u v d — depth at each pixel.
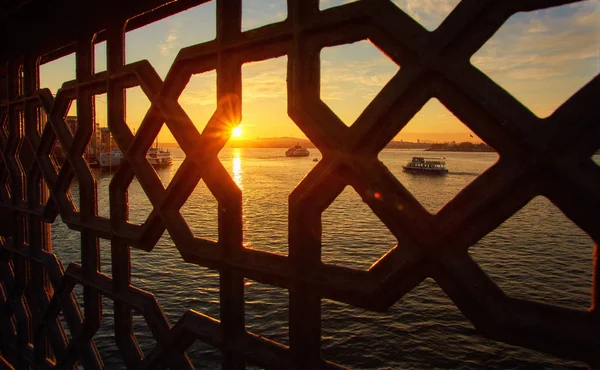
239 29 1.40
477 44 0.92
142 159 1.79
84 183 2.11
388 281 1.07
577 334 0.84
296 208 1.24
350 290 1.15
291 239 1.28
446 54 0.95
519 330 0.90
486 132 0.92
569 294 16.61
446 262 0.97
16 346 2.90
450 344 13.66
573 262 20.95
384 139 1.07
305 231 1.26
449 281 0.99
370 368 12.59
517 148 0.88
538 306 0.89
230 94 1.42
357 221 33.72
